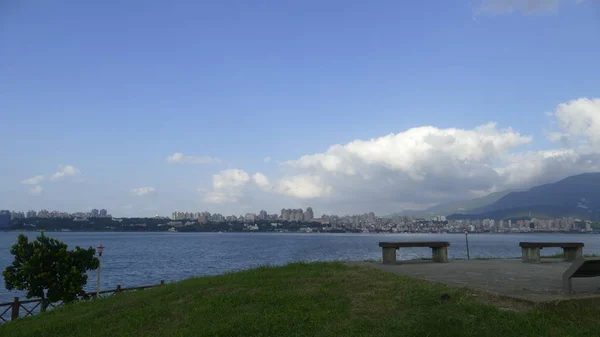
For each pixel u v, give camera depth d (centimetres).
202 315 802
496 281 1014
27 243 1814
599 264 815
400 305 771
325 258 5191
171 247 9456
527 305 735
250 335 681
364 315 734
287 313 766
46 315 1127
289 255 6169
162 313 855
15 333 938
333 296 855
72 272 1772
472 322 650
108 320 874
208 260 5494
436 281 981
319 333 663
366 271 1116
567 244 1639
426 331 629
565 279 843
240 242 12669
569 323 650
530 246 1550
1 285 3095
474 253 6531
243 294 909
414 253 5588
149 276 3769
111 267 4625
